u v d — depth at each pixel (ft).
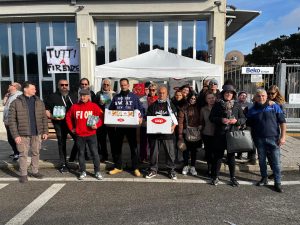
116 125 19.22
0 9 34.94
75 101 20.68
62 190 16.89
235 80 36.32
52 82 37.45
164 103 18.62
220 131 17.34
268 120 17.08
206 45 36.09
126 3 34.04
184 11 33.78
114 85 30.12
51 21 36.55
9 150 25.88
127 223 12.78
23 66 37.58
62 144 20.36
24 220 13.08
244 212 13.91
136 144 20.21
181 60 24.06
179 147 19.43
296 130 34.55
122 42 36.42
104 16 34.71
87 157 22.66
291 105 34.60
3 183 18.12
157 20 35.88
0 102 37.73
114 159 20.36
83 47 34.68
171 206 14.58
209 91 20.01
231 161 17.57
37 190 16.90
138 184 17.94
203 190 16.89
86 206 14.60
